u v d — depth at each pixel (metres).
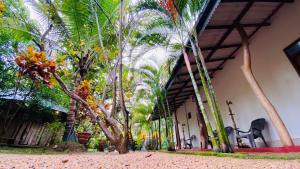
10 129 7.89
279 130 3.58
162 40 5.50
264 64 5.16
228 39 5.24
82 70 6.66
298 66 4.29
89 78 8.57
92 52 6.80
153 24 5.34
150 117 12.41
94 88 8.72
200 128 7.11
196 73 6.79
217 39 5.04
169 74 6.80
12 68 7.49
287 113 4.58
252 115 5.70
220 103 7.26
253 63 5.53
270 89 5.02
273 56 4.85
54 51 6.73
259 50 5.29
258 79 5.39
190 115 9.98
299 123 4.30
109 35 6.58
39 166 1.87
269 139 5.11
